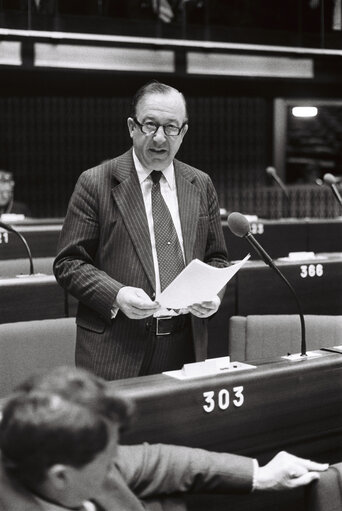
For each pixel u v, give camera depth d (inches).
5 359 141.1
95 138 497.7
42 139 489.4
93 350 115.6
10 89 472.4
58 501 55.1
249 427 100.6
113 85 482.9
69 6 396.2
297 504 105.2
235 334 150.9
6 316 197.0
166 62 426.3
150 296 114.6
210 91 505.4
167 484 79.7
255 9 441.4
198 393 95.6
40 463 51.6
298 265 223.0
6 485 56.6
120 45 413.1
